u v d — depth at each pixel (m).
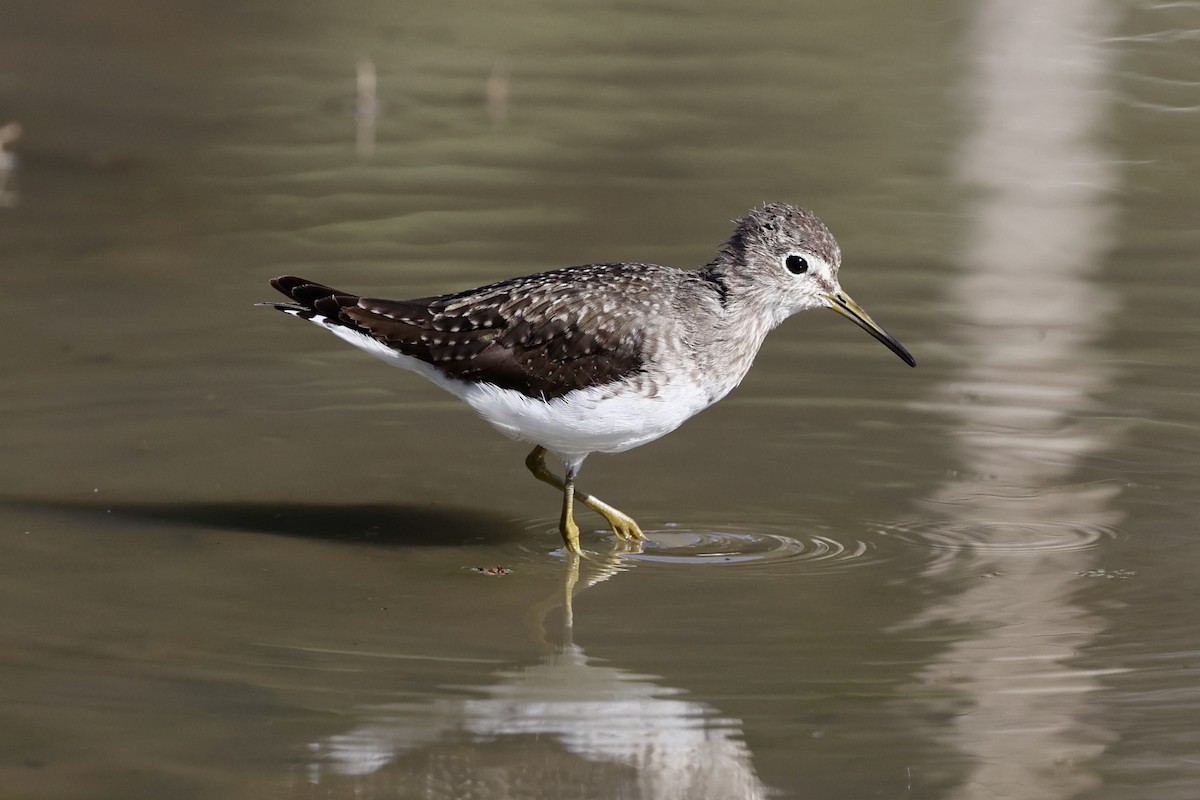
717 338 12.62
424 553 12.33
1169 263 18.88
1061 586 11.58
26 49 25.45
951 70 25.52
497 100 24.12
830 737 9.38
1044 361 16.30
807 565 12.09
